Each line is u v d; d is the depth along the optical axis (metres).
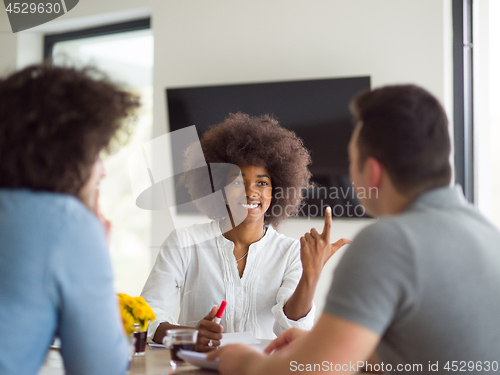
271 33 3.08
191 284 1.89
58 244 0.80
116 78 0.98
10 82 0.86
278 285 1.88
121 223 2.98
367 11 2.88
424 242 0.76
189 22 3.27
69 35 3.85
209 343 1.33
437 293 0.74
